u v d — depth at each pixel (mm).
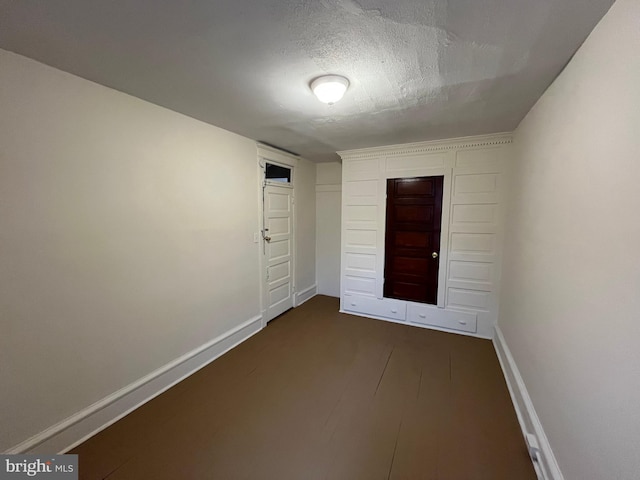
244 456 1673
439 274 3404
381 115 2398
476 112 2312
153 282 2217
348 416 2002
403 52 1467
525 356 2051
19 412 1533
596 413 1095
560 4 1104
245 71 1663
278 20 1215
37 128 1553
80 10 1135
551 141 1729
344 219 3928
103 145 1854
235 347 3043
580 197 1312
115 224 1943
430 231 3422
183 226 2449
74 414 1759
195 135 2516
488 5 1123
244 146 3107
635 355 881
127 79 1759
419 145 3318
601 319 1088
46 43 1374
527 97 1996
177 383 2395
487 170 3072
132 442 1770
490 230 3119
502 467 1589
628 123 956
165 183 2275
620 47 1021
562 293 1463
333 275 4867
